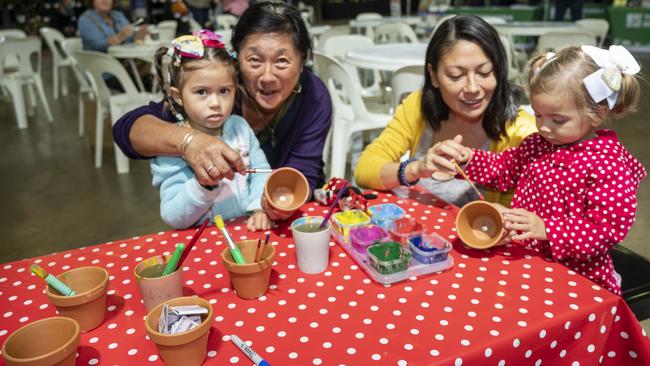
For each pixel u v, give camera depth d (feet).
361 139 13.88
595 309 2.80
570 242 3.40
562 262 3.82
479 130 5.12
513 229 3.40
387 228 3.67
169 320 2.41
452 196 5.31
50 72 27.04
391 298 2.93
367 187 4.95
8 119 17.88
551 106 3.41
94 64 11.98
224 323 2.74
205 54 3.85
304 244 3.16
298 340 2.58
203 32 3.98
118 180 12.01
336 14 48.73
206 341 2.42
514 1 28.07
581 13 25.11
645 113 15.69
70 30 32.76
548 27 16.48
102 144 14.15
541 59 3.61
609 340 2.98
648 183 10.91
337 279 3.15
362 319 2.74
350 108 10.61
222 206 4.41
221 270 3.34
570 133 3.48
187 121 4.36
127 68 14.78
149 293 2.79
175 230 4.00
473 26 4.40
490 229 3.53
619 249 5.09
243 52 4.57
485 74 4.52
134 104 12.30
